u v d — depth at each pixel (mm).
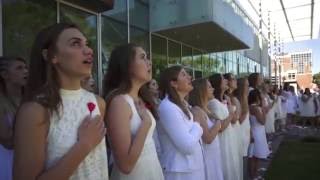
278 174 6344
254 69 25375
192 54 13336
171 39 11461
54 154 1447
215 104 3945
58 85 1552
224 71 17359
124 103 2080
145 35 9625
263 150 5980
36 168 1399
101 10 6586
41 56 1539
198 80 3793
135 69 2256
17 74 2752
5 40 4992
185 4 9258
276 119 11359
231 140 4164
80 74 1565
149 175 2156
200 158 3020
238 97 5133
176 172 2846
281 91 14258
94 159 1590
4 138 2449
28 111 1408
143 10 9547
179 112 2883
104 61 7449
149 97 2717
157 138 2928
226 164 4059
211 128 3529
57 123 1472
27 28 5398
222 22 9680
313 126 14477
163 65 10750
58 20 5934
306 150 8719
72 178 1510
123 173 2051
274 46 28891
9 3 5082
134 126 2115
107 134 2074
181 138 2771
